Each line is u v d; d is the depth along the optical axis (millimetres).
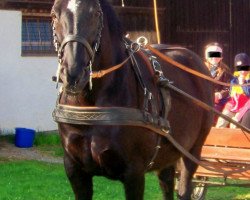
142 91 6336
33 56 16625
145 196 10461
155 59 6949
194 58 8117
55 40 5961
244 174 9031
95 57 6008
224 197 10688
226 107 9945
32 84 16656
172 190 8062
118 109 6070
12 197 10000
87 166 6215
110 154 6059
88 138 6070
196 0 19781
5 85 16250
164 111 6645
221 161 9031
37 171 12281
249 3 20781
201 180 9625
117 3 17844
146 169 6539
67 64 5598
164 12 19047
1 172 12055
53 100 17047
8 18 16125
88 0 5848
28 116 16625
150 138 6332
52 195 10242
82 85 5621
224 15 20375
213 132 8984
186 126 7270
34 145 15281
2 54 16141
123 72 6211
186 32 19625
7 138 15805
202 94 7844
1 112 16203
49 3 16656
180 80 7438
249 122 9375
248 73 9969
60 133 6344
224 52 20453
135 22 18391
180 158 7742
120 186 11062
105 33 6113
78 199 6508
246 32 20844
